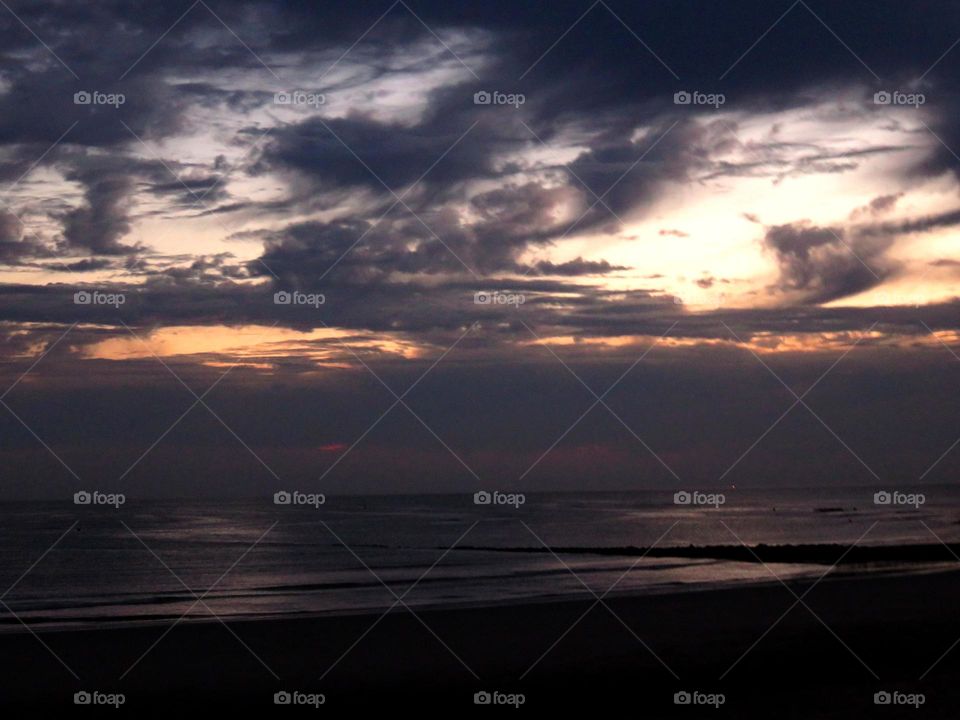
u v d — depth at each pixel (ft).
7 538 228.02
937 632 54.34
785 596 71.41
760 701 38.93
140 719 38.19
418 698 40.60
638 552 157.58
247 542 212.43
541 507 479.82
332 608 89.61
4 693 41.37
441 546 194.39
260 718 38.27
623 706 38.75
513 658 47.93
